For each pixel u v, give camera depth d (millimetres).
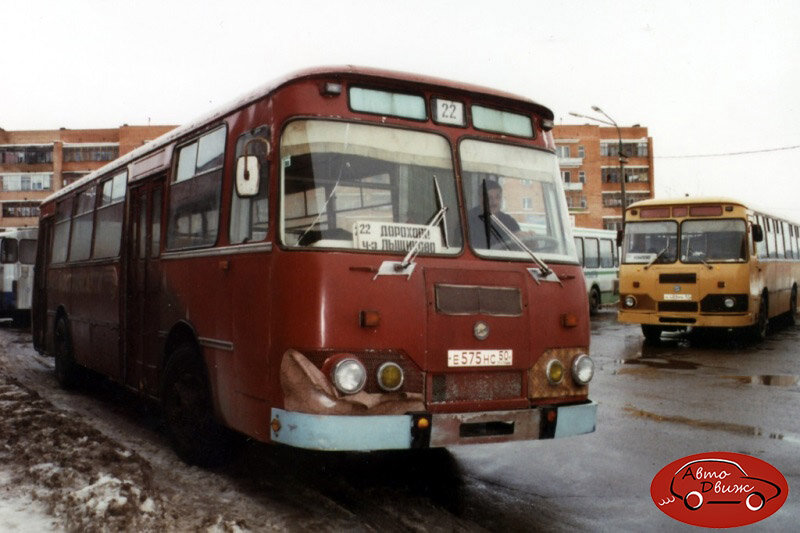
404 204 5301
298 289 4906
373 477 6090
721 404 9430
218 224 5961
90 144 78750
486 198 5586
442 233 5340
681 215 15945
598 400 9719
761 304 17188
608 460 6766
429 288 5113
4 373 11969
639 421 8430
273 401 5016
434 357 5047
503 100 5895
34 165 78938
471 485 5941
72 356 10172
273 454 6754
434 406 5012
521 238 5777
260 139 5383
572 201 75688
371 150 5258
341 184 5105
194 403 6293
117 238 8484
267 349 5098
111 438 7145
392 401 4859
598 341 17266
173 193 6965
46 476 5328
